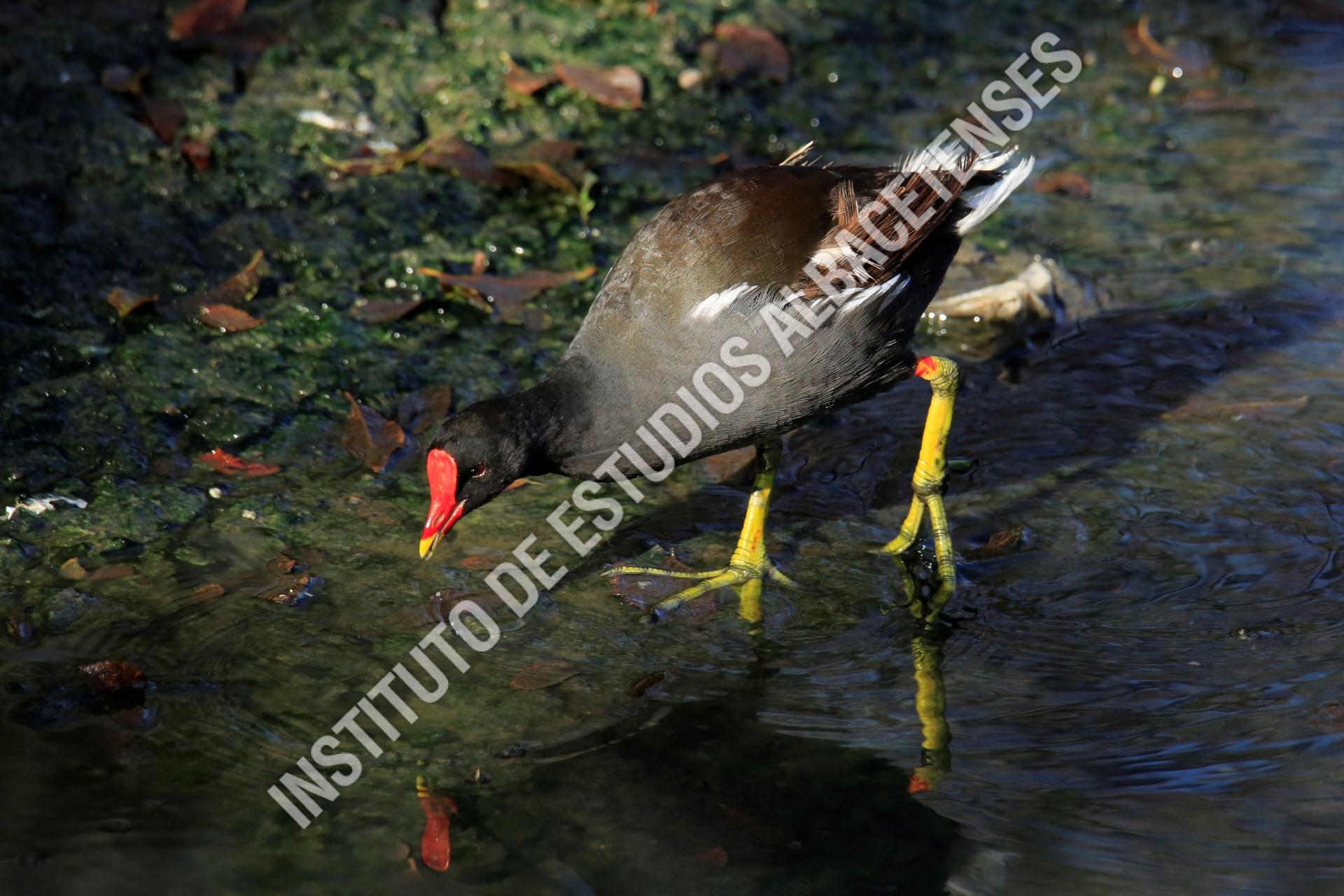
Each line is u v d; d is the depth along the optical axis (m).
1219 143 11.59
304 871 5.37
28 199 9.80
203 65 11.26
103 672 6.36
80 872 5.28
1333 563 7.30
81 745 5.99
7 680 6.37
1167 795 5.75
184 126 10.68
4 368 8.52
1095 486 8.00
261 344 9.00
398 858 5.45
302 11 11.88
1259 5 13.57
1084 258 10.21
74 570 7.17
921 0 13.34
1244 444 8.29
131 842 5.46
